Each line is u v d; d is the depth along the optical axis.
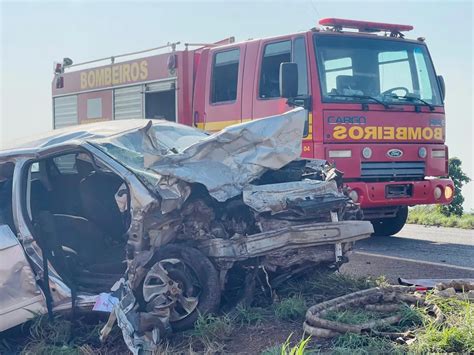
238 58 11.15
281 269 6.24
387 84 10.71
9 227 6.10
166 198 5.65
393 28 10.99
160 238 5.75
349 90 10.31
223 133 6.18
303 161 7.28
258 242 5.84
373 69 10.62
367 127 10.32
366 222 6.22
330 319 5.41
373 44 10.70
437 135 11.09
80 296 5.95
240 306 5.91
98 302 5.85
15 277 5.95
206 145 6.06
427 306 5.61
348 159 10.15
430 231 12.95
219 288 5.75
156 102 12.88
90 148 6.06
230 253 5.81
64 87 15.84
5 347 6.02
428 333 4.91
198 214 5.91
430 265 8.69
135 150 6.29
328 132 10.03
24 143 6.73
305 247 6.05
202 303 5.69
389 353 4.70
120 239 6.72
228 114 11.27
